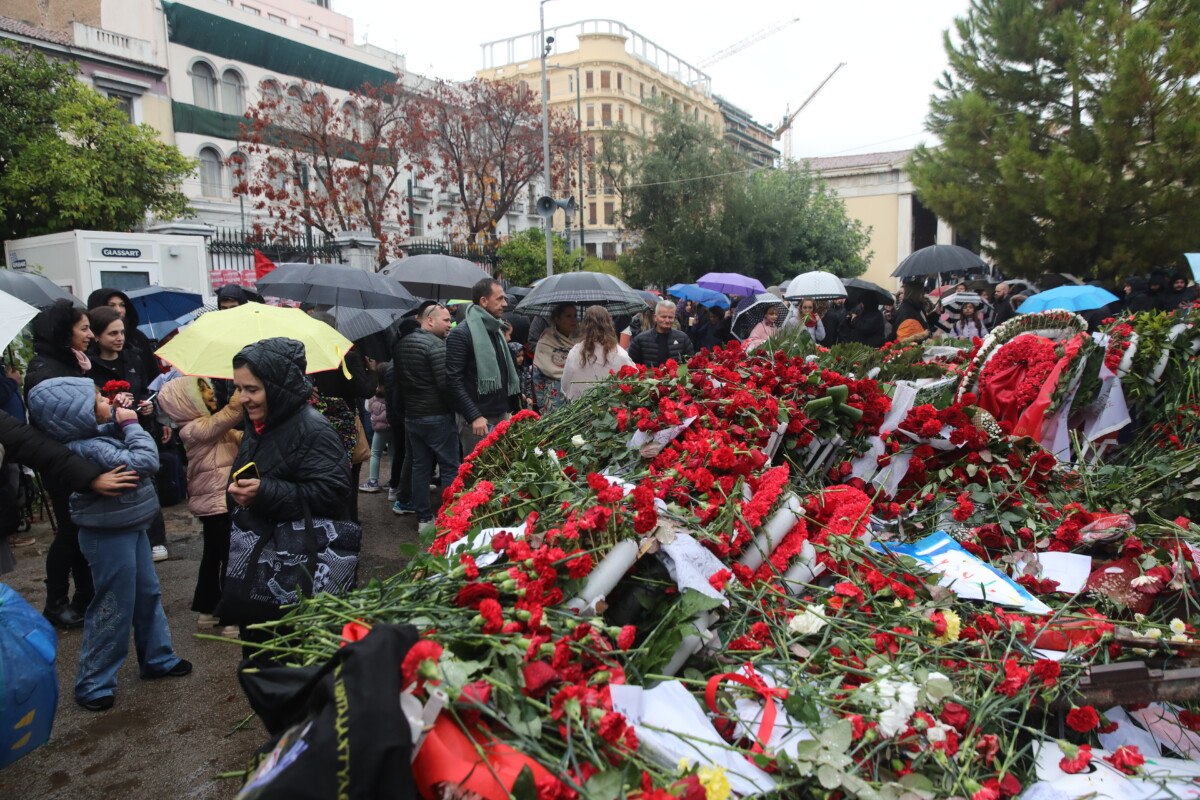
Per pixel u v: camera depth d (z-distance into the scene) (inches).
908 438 129.3
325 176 1213.7
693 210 1246.3
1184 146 483.5
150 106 1157.7
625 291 275.1
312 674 63.4
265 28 1301.7
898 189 1800.0
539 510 103.8
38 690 105.7
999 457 128.8
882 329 409.7
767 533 97.6
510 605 74.5
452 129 1135.0
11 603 107.4
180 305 374.3
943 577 102.9
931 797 65.9
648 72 2625.5
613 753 62.7
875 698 73.4
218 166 1248.8
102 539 139.4
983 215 584.7
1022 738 81.3
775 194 1282.0
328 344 167.9
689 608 79.6
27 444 130.0
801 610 90.7
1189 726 89.5
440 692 58.1
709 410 124.3
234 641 74.4
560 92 2452.0
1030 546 114.3
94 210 679.1
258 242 812.6
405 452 267.7
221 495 167.2
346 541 118.8
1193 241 502.6
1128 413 170.2
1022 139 552.4
